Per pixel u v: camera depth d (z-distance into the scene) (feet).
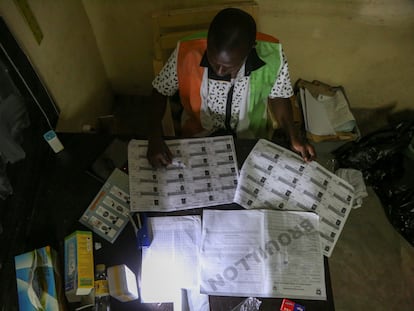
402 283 5.70
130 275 3.19
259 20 5.23
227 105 4.33
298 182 3.81
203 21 4.79
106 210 3.56
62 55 4.48
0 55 3.01
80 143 3.92
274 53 3.94
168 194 3.67
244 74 3.92
